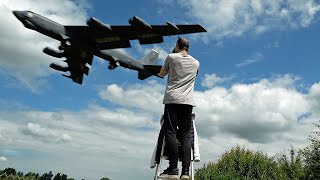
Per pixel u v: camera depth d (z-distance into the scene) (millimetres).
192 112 4395
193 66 4215
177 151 3971
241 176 15016
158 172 4016
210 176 14570
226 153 16453
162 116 4340
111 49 23359
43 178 10797
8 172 10117
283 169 14656
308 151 13109
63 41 20953
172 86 4133
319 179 12758
